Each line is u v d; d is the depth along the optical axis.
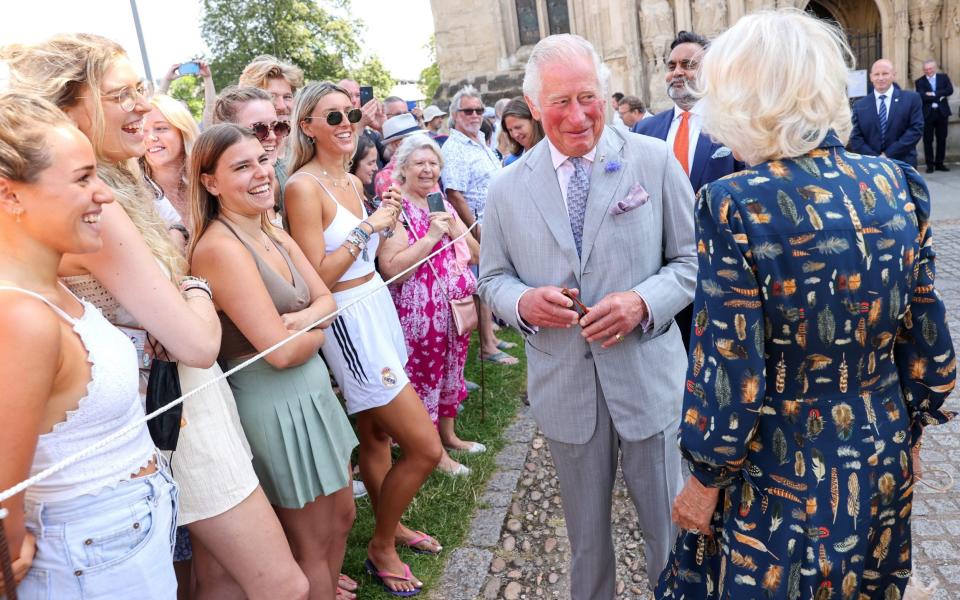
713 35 14.99
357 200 3.30
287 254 2.65
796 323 1.53
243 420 2.40
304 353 2.41
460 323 4.04
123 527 1.63
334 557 2.68
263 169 2.42
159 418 1.94
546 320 2.33
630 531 3.44
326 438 2.50
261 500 2.15
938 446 3.81
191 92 26.50
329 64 33.03
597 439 2.49
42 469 1.54
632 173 2.41
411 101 8.89
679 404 2.53
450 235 4.09
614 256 2.39
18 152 1.43
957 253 7.74
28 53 1.89
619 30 15.52
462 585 3.08
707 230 1.58
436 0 17.08
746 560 1.65
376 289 2.91
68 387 1.54
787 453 1.59
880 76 9.91
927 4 14.50
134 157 2.14
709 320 1.59
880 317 1.56
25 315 1.41
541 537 3.45
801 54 1.51
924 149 14.09
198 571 2.35
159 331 1.87
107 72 1.95
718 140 1.64
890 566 1.70
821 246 1.50
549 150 2.48
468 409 4.95
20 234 1.50
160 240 2.07
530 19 16.91
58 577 1.56
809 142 1.54
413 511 3.63
